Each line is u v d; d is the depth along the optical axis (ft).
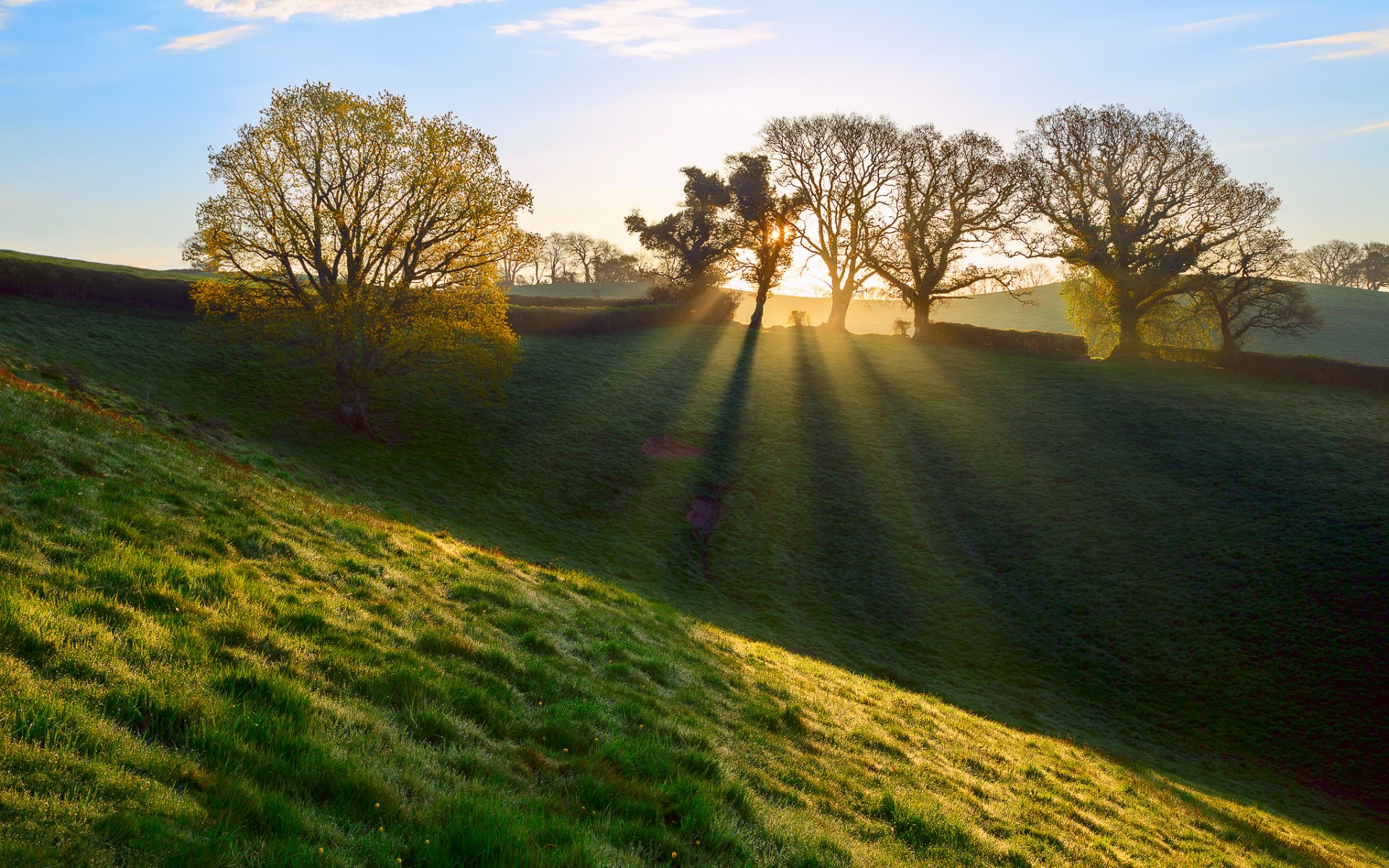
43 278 149.59
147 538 38.22
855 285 326.44
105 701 21.99
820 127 307.78
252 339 137.49
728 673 55.93
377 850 19.13
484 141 139.13
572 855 21.04
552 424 174.70
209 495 50.80
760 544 145.38
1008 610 128.98
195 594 33.09
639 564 128.88
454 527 118.62
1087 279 272.72
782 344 284.41
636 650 52.65
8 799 16.22
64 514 36.96
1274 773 95.04
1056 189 255.50
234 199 126.62
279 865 17.20
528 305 304.09
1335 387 212.23
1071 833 45.03
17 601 25.32
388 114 132.26
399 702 29.86
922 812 37.22
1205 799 72.69
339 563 47.03
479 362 140.56
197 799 19.01
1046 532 149.07
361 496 116.16
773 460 180.86
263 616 33.55
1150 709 106.22
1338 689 106.01
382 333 134.10
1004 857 36.14
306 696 26.27
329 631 34.47
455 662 36.50
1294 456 163.84
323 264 132.67
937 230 285.84
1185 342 255.29
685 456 176.55
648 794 28.22
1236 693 107.34
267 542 45.55
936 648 118.32
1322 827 83.87
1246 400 200.54
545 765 29.04
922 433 197.67
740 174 312.50
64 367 112.57
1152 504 153.17
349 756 23.41
